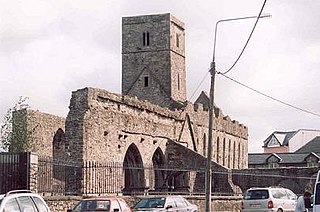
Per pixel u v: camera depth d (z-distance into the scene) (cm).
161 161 7338
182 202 3938
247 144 10712
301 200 3125
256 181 6912
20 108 5934
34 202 2031
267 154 13188
